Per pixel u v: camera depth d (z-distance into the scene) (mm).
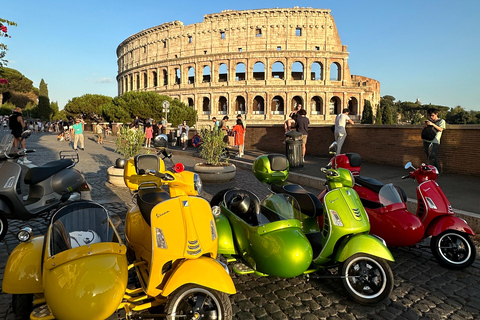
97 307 2594
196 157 16219
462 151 9555
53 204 5906
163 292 2713
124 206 7207
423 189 4766
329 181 4152
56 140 28562
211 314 2809
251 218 3963
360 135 13180
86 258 2744
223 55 60594
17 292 2896
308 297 3764
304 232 4398
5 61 10234
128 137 9977
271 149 17859
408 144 11289
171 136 25250
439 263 4578
